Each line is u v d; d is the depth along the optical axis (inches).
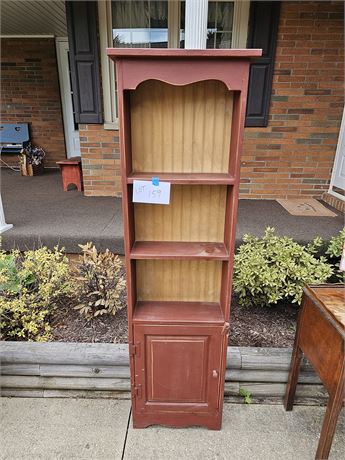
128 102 46.5
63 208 130.8
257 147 138.1
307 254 81.6
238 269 78.7
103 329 78.3
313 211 128.4
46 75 209.3
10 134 222.1
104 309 78.7
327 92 130.4
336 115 133.9
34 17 160.2
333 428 49.2
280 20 121.1
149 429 60.2
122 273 94.2
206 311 56.8
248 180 143.2
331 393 48.3
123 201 47.8
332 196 138.5
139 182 46.7
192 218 55.4
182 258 50.6
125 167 46.2
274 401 66.1
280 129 135.6
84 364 64.9
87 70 130.3
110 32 130.0
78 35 125.7
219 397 57.8
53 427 60.3
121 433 59.3
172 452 56.0
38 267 81.9
